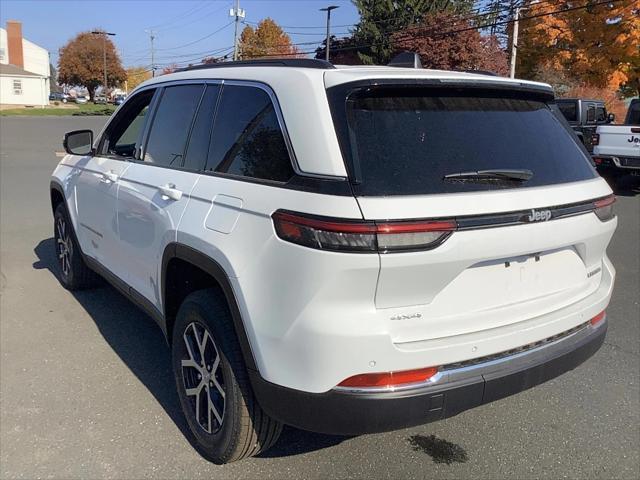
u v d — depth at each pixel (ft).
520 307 8.71
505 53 99.50
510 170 8.40
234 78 10.07
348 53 138.31
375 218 7.18
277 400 8.05
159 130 12.10
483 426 11.23
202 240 9.09
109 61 267.59
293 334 7.66
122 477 9.40
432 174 7.83
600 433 11.06
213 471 9.60
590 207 9.18
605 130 41.16
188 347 10.04
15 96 204.33
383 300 7.52
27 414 11.13
